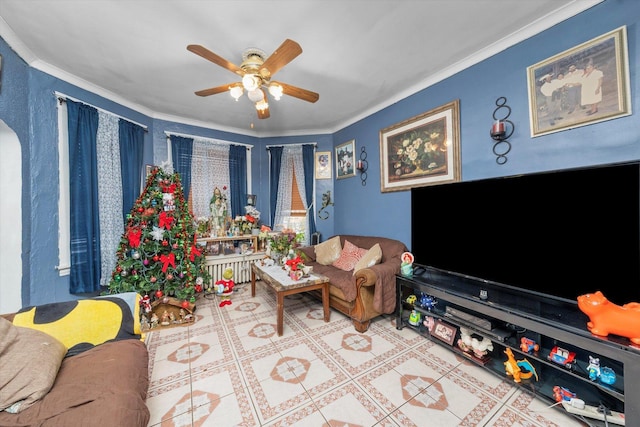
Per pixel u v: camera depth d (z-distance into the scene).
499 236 1.88
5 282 2.03
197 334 2.38
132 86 2.77
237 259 3.83
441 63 2.43
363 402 1.54
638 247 1.30
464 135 2.42
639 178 1.30
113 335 1.54
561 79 1.80
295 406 1.51
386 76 2.65
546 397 1.51
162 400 1.55
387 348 2.12
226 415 1.44
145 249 2.65
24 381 1.05
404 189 3.03
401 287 2.46
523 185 1.75
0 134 2.01
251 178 4.46
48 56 2.21
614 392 1.25
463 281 2.29
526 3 1.71
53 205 2.37
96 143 2.69
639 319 1.17
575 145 1.75
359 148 3.75
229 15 1.75
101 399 1.04
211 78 2.61
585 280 1.47
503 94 2.12
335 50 2.19
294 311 2.93
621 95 1.56
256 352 2.07
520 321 1.57
